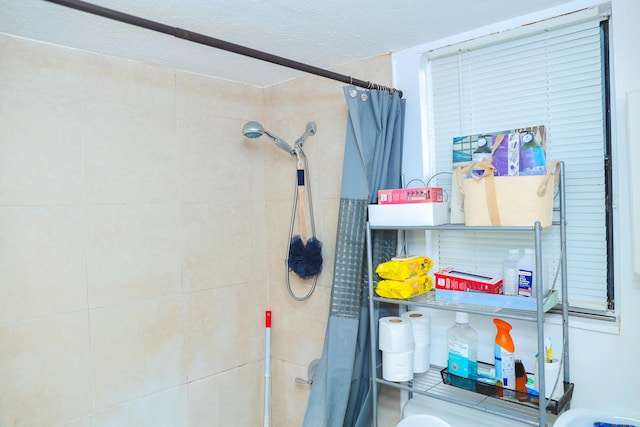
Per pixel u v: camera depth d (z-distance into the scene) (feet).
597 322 4.81
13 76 5.20
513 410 4.96
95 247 5.84
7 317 5.13
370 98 5.83
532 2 4.86
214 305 7.16
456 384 5.14
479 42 5.54
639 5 4.46
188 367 6.80
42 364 5.38
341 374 5.84
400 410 6.17
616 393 4.69
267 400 7.52
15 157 5.20
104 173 5.93
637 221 4.11
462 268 5.90
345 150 5.98
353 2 4.70
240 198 7.57
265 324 7.92
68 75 5.63
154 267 6.42
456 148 5.48
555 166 4.56
